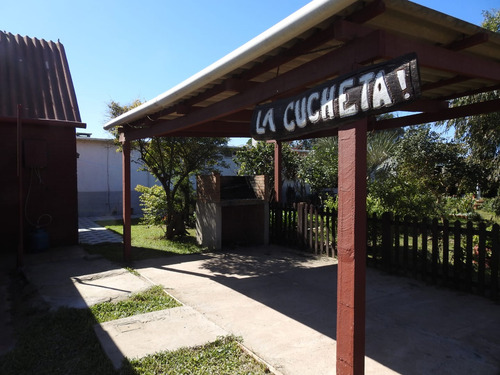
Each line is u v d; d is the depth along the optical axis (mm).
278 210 8852
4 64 9125
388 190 7812
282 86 3428
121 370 3053
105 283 5648
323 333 3826
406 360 3264
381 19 2646
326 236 7504
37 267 6684
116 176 16484
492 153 12625
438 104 5914
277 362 3211
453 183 13883
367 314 4363
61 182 8633
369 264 6680
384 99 2229
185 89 4336
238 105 4176
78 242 8938
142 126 6617
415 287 5410
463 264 5699
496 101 5180
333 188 13242
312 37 2945
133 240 9586
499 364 3197
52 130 8508
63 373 3053
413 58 2068
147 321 4105
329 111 2604
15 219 8109
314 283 5652
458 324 4059
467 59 3107
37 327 3967
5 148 7988
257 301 4844
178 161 9758
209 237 8500
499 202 12547
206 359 3248
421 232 5727
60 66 9844
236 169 16109
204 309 4551
